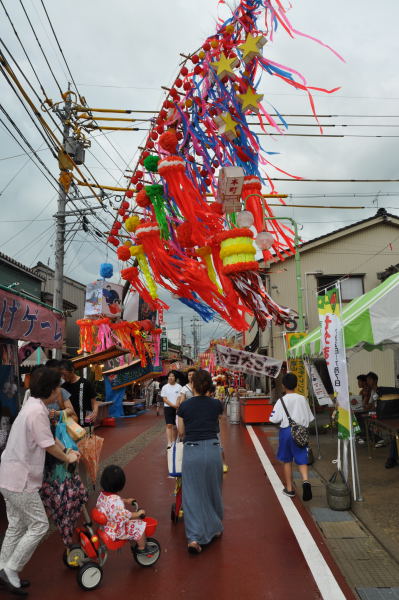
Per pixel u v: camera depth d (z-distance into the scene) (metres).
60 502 3.78
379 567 3.73
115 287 10.88
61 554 4.18
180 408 4.63
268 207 3.71
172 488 6.50
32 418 3.45
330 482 5.44
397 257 17.41
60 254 11.90
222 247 3.36
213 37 3.69
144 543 3.85
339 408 5.88
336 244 17.61
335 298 5.68
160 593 3.44
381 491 5.84
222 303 3.63
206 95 3.72
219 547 4.29
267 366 12.29
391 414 7.95
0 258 13.48
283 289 17.31
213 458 4.42
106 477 3.83
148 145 4.19
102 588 3.53
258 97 3.54
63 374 5.05
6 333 5.39
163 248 3.98
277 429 12.94
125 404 18.66
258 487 6.48
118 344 11.20
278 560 3.97
